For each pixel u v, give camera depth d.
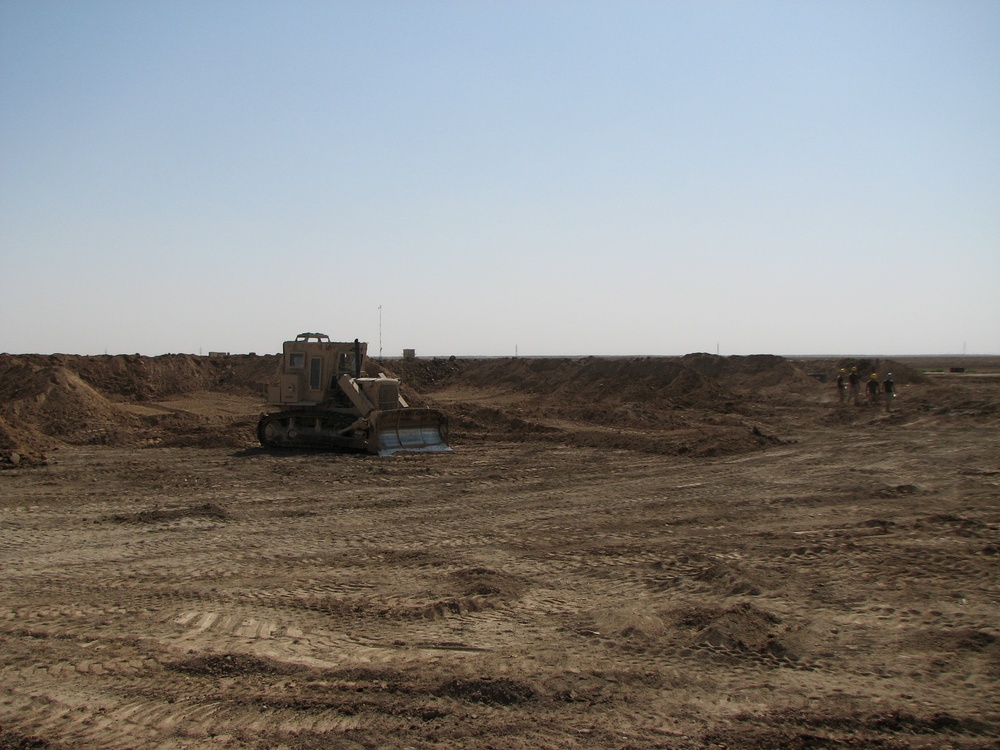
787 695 6.20
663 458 21.00
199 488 16.22
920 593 8.76
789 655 6.99
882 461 18.92
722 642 7.25
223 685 6.42
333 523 12.98
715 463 19.62
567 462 20.16
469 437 26.12
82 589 9.22
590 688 6.29
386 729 5.64
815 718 5.81
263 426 22.98
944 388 32.88
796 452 21.08
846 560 10.16
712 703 6.06
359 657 6.99
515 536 12.00
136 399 40.03
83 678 6.60
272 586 9.30
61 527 12.62
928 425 26.28
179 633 7.66
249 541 11.70
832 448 21.66
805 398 38.62
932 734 5.60
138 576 9.79
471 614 8.24
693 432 26.08
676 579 9.44
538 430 26.88
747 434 24.22
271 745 5.45
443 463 19.92
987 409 27.36
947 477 16.42
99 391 39.53
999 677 6.53
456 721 5.75
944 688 6.33
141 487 16.34
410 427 22.69
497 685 6.22
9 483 16.81
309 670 6.70
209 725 5.75
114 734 5.64
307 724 5.73
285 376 22.61
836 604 8.44
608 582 9.43
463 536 12.02
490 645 7.30
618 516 13.43
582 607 8.47
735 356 49.00
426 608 8.34
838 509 13.62
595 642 7.36
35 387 28.11
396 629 7.77
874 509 13.52
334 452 22.00
